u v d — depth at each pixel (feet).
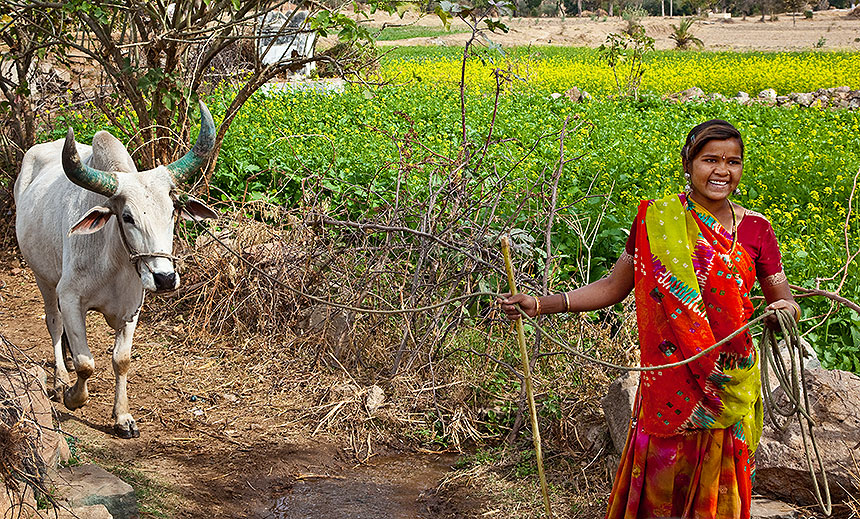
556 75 83.87
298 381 18.15
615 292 10.19
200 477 14.61
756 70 82.94
